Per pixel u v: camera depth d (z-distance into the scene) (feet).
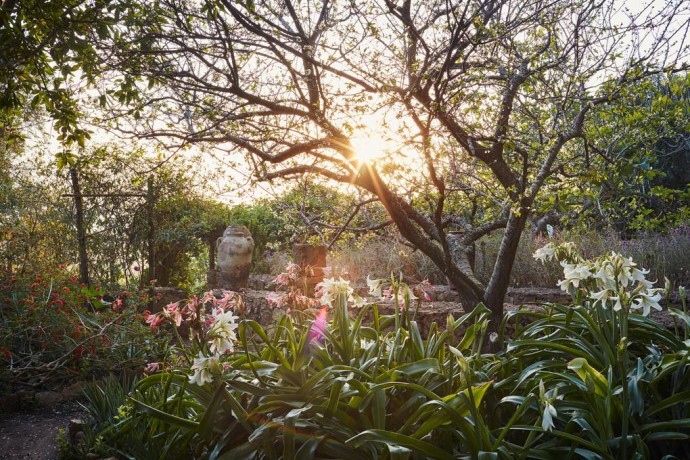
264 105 15.08
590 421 8.85
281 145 17.62
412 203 16.24
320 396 9.24
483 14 15.28
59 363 17.93
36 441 13.75
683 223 26.86
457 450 9.13
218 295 27.58
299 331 11.26
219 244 29.30
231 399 9.05
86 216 31.09
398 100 13.98
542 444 9.02
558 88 16.33
